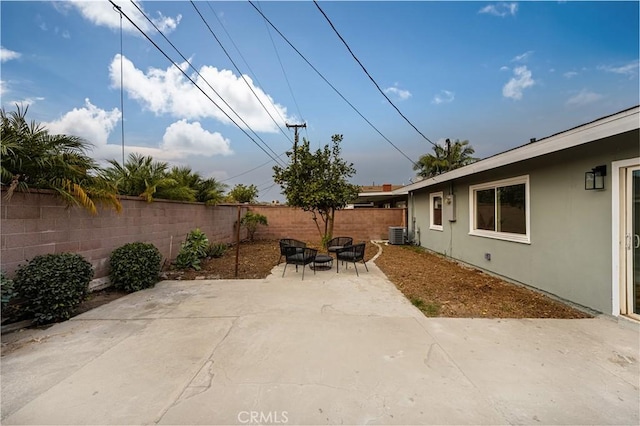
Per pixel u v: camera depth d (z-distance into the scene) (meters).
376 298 4.56
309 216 13.23
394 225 13.18
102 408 1.97
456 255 8.10
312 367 2.49
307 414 1.91
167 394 2.12
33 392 2.14
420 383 2.26
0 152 3.34
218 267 7.12
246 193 16.31
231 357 2.67
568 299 4.39
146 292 4.91
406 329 3.33
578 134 3.65
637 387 2.23
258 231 13.34
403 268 7.05
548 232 4.80
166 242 7.14
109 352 2.78
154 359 2.64
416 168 27.69
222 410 1.95
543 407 2.00
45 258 3.62
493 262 6.35
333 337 3.11
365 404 2.01
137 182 6.59
